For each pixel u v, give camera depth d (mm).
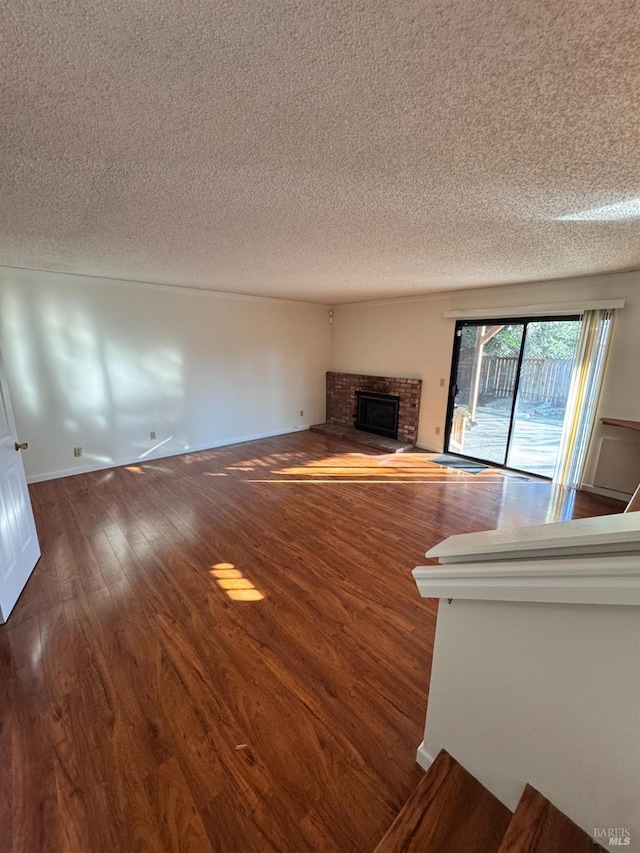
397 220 2244
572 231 2414
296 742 1470
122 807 1251
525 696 955
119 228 2451
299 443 6078
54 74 1021
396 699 1663
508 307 4566
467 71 1003
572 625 824
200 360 5418
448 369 5328
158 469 4766
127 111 1207
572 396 4133
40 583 2441
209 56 962
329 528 3260
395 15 833
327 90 1098
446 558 1111
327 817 1233
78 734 1487
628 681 745
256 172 1646
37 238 2686
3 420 2365
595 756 820
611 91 1072
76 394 4395
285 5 813
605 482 4016
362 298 6070
